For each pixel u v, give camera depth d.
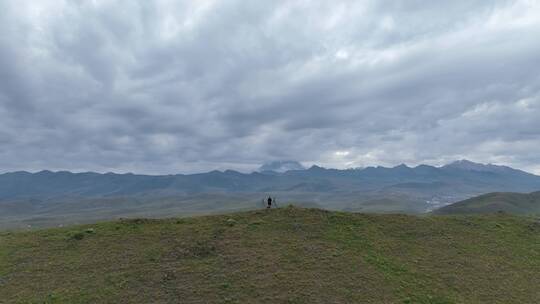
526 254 40.56
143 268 35.12
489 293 32.59
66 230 45.41
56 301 30.31
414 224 46.66
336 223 45.06
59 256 38.06
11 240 42.59
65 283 32.97
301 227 43.44
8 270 35.47
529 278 35.69
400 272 34.88
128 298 30.64
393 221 47.16
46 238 42.66
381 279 33.47
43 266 36.00
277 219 45.62
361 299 30.56
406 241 41.91
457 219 49.94
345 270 34.66
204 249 38.22
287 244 39.28
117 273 34.31
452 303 30.62
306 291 31.34
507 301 31.58
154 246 39.44
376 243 40.59
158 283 32.72
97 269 35.19
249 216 46.97
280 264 35.41
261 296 30.70
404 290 32.03
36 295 31.22
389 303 30.12
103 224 46.88
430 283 33.41
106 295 31.06
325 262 35.91
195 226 44.34
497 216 52.41
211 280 32.91
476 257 39.00
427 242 41.94
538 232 47.09
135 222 46.38
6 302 30.34
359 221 46.12
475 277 35.03
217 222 45.38
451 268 36.38
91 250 39.16
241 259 36.22
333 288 31.83
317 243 39.72
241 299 30.33
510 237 44.75
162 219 47.41
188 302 30.05
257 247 38.62
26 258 37.84
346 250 38.47
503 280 34.88
